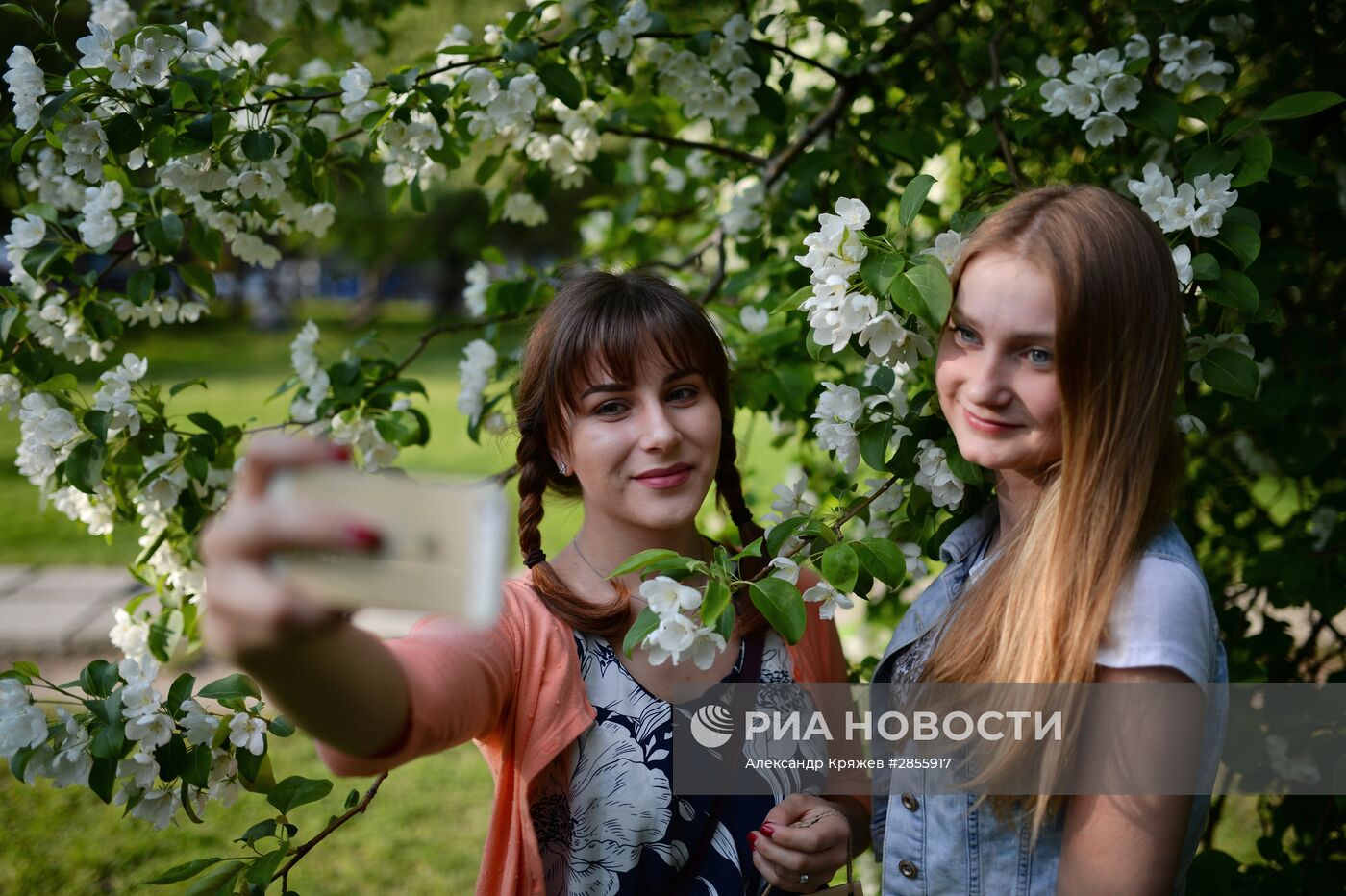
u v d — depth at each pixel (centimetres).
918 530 154
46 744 143
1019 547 119
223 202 189
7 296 187
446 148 191
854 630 297
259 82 177
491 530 70
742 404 204
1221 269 141
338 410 208
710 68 208
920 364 156
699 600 112
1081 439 108
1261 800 217
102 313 194
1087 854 107
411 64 194
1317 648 214
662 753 125
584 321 130
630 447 130
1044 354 111
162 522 197
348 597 72
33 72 155
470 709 109
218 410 999
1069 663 107
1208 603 110
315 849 331
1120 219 111
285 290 2194
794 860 125
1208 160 155
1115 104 165
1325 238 197
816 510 142
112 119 154
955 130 229
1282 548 188
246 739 147
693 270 296
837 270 128
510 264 257
